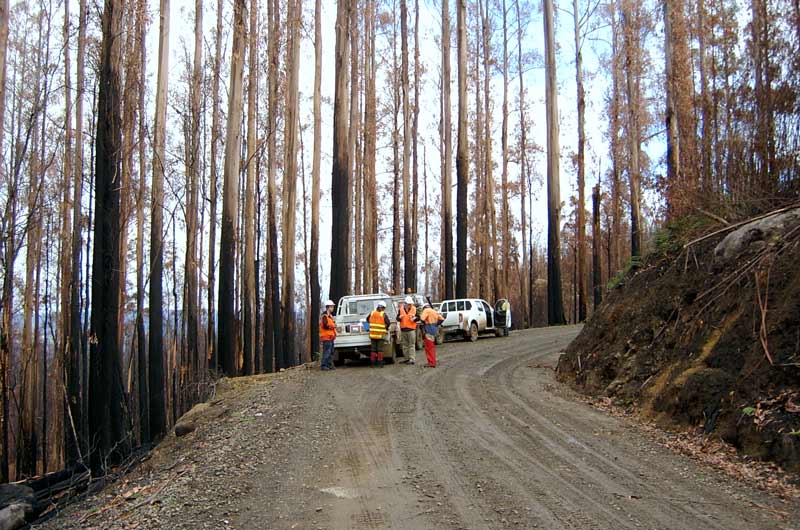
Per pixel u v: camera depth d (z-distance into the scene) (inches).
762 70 458.0
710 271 441.7
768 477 262.8
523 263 1860.2
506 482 264.1
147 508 265.9
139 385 840.9
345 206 948.6
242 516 237.9
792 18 440.8
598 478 268.5
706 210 511.5
